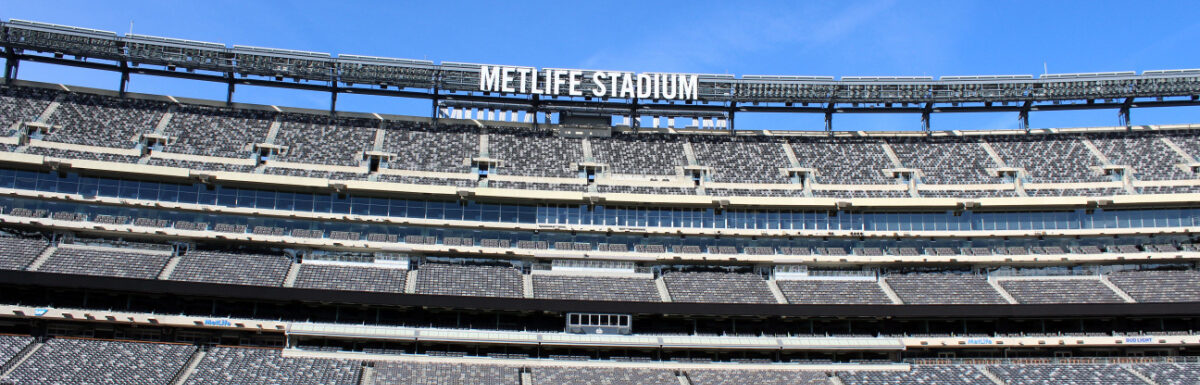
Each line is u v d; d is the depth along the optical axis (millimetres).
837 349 63219
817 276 71688
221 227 65938
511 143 77750
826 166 77625
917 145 81625
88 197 64250
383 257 67875
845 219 73188
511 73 79000
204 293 57688
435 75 78000
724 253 71188
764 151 80062
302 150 71875
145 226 64188
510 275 68125
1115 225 72125
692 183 74438
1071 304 62781
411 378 57375
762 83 80938
